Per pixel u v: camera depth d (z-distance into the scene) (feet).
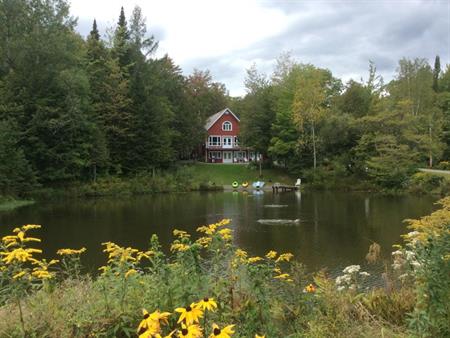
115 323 12.35
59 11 127.13
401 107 131.13
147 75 153.58
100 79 139.85
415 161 126.21
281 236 56.39
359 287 20.66
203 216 76.59
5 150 98.63
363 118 134.21
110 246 14.67
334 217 73.31
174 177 140.05
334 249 47.93
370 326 14.29
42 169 115.75
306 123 149.07
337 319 13.89
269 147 156.15
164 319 9.15
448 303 12.18
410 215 73.51
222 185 143.33
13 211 84.43
